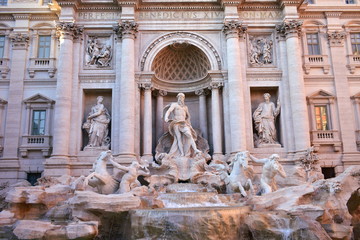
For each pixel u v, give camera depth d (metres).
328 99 31.25
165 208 17.55
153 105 31.36
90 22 30.11
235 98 28.11
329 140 30.25
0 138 29.94
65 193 20.22
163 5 30.31
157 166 26.06
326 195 18.61
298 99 28.33
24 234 14.45
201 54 30.64
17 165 29.16
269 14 30.81
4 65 31.36
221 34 30.28
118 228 17.20
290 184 24.52
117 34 29.66
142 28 30.06
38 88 30.83
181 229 15.34
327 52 32.34
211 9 30.59
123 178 22.00
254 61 30.06
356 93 31.44
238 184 21.69
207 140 30.16
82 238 14.60
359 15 33.03
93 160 27.81
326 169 30.31
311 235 15.13
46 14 31.98
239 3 29.72
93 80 29.38
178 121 27.52
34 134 30.17
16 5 31.98
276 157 20.72
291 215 16.30
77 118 28.61
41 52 31.83
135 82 28.94
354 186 19.56
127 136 27.19
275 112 29.30
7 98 30.83
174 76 32.25
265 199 18.34
